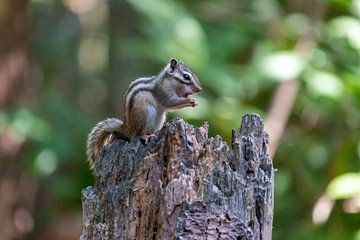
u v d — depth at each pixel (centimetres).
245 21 1584
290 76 1295
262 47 1448
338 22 1300
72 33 2220
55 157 1638
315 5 1486
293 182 1553
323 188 1395
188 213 589
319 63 1377
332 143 1451
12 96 1517
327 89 1284
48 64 2150
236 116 1420
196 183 609
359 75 1291
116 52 2094
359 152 1291
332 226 1326
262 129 646
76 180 1809
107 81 2133
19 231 1560
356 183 1048
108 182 660
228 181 611
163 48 1441
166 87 898
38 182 1750
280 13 1563
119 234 636
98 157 695
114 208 641
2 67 1506
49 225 1803
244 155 628
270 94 1577
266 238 620
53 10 2205
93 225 655
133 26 2078
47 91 1917
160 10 1466
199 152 622
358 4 1252
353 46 1286
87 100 2208
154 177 624
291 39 1455
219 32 1593
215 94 1553
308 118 1589
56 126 1800
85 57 2264
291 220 1512
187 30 1451
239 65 1560
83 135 1838
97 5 2225
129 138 856
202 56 1426
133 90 883
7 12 1513
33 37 2067
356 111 1352
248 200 613
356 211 1274
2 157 1488
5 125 1463
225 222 591
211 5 1686
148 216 620
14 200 1529
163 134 635
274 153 1404
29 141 1591
